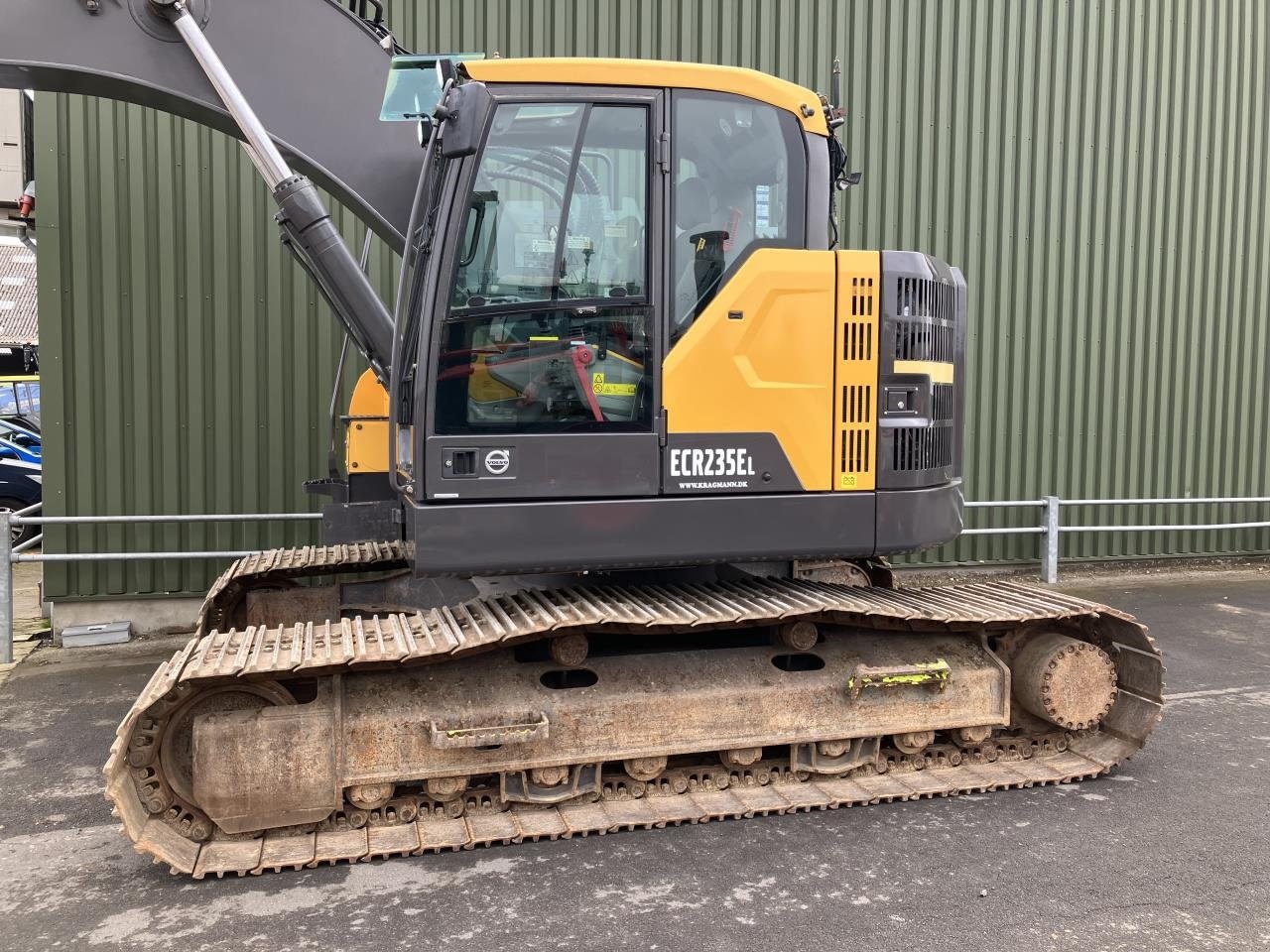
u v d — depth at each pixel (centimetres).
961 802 408
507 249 370
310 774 354
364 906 321
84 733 502
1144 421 952
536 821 374
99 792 425
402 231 464
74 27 424
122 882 341
